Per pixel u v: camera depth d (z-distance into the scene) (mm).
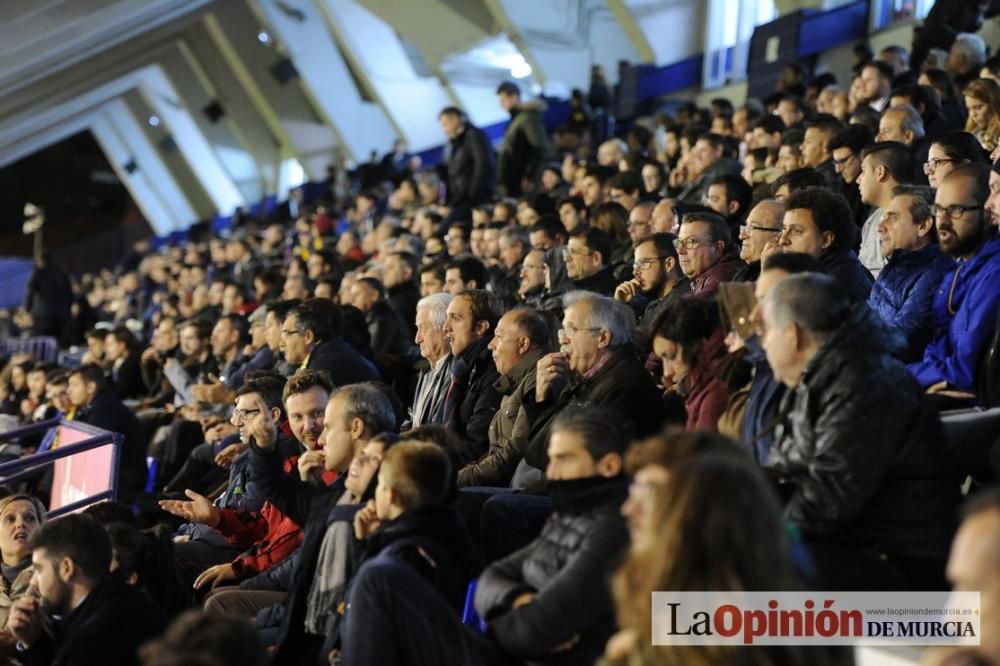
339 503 3896
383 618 3135
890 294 4352
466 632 3197
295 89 25359
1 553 5082
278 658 3857
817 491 2959
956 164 4883
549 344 4852
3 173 33969
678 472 2127
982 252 4020
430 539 3436
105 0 11984
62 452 5871
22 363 10391
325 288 8570
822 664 2273
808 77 10859
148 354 9984
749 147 7734
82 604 3900
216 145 28406
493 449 4734
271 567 4660
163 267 18234
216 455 5922
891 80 7938
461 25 19406
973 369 3889
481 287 6684
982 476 3543
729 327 3607
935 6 9734
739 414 3559
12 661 4445
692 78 15914
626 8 15727
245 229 19812
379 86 22234
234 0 24422
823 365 3043
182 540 5387
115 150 30812
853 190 5891
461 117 10719
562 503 3133
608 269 6043
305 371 4770
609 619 3066
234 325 8414
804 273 3164
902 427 3004
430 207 11703
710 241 4879
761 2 15078
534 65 17562
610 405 4125
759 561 2062
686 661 2096
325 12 22000
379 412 4082
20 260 24312
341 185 21406
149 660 2223
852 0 13367
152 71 28312
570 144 13039
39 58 12555
